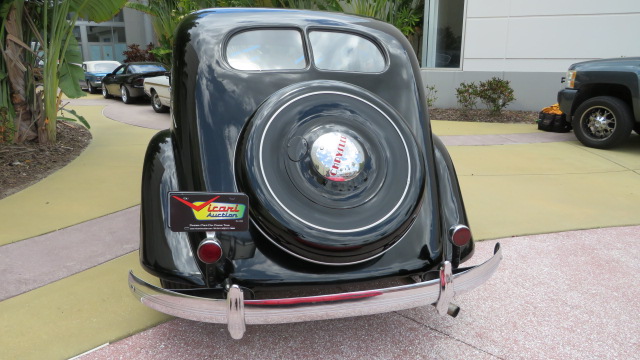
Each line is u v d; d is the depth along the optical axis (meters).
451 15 11.38
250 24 3.02
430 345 2.62
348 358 2.51
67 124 9.18
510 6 10.61
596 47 10.23
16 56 6.63
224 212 2.11
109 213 4.55
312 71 2.95
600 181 5.74
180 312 2.16
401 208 2.31
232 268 2.25
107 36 26.36
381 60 3.13
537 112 10.88
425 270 2.43
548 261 3.63
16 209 4.64
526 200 5.03
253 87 2.79
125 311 2.91
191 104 2.74
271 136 2.37
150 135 8.51
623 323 2.83
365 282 2.33
